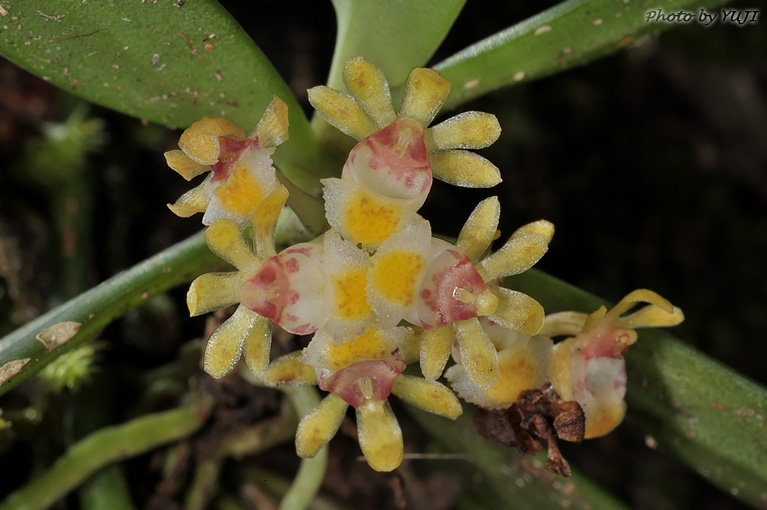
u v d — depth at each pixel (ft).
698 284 0.73
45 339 0.40
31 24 0.38
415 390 0.36
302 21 0.65
